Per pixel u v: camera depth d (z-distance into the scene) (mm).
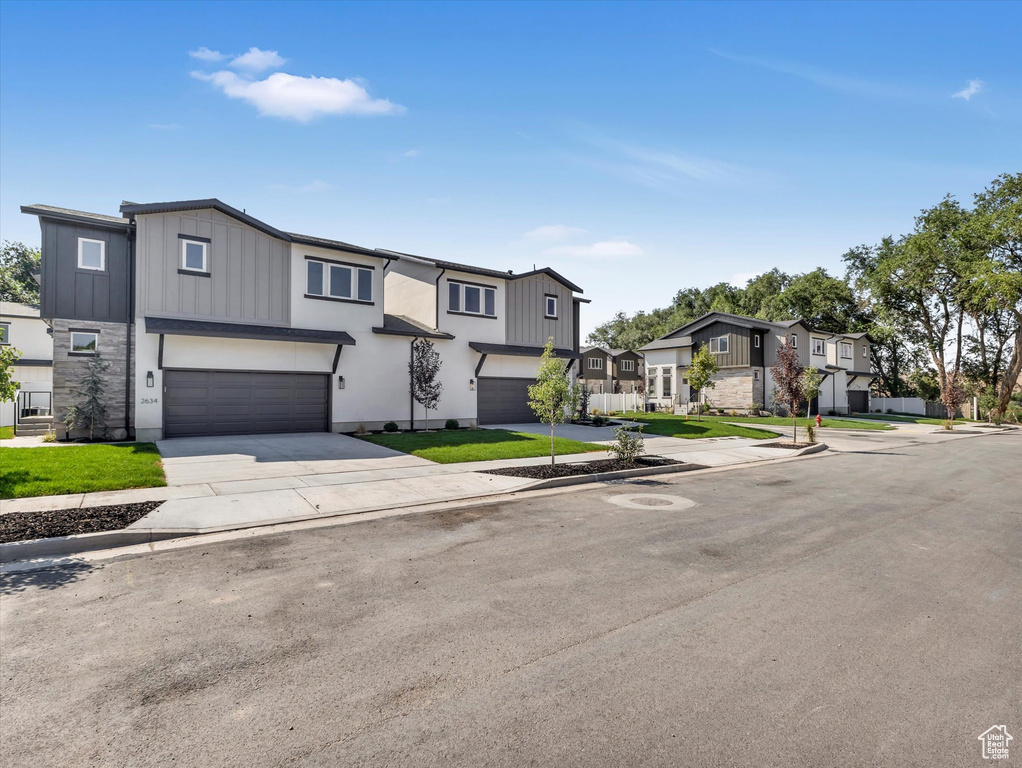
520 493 10133
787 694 3436
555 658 3877
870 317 48906
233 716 3164
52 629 4285
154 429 15492
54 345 14648
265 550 6441
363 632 4270
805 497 10086
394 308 24375
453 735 2998
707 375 30828
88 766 2727
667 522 7973
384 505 8758
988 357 46375
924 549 6738
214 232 16547
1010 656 3973
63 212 14719
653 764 2770
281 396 17672
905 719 3182
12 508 7695
